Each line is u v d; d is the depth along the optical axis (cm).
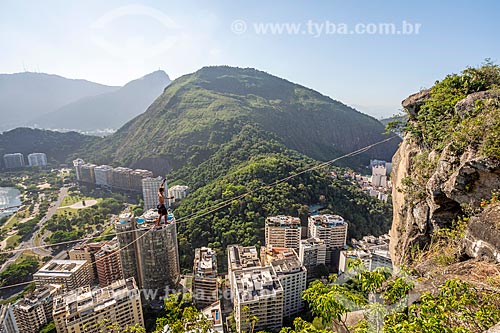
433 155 1512
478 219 905
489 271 780
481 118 1156
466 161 1096
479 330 567
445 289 631
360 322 746
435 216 1323
